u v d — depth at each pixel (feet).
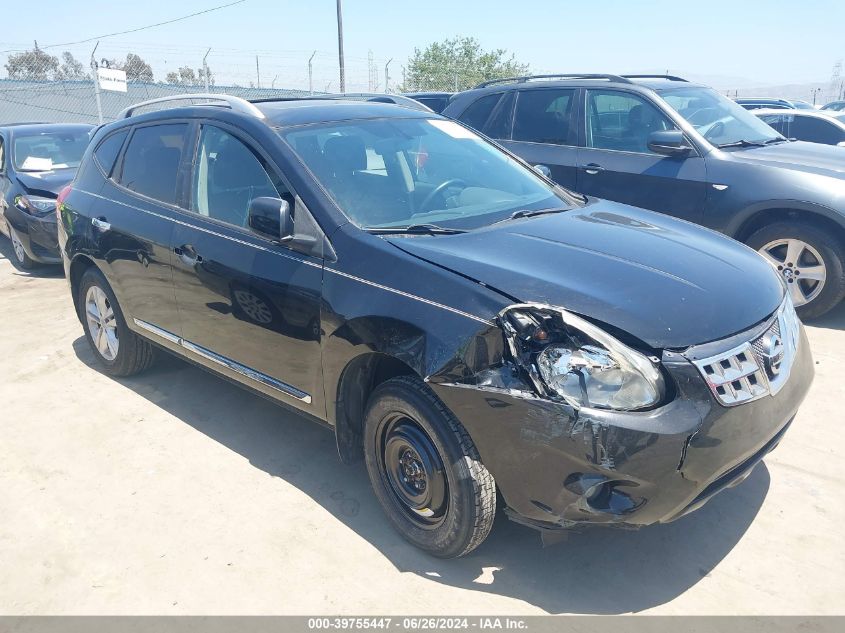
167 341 13.53
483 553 9.64
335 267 9.84
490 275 8.70
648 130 20.12
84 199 15.30
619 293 8.39
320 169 10.98
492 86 24.17
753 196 17.92
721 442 7.87
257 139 11.55
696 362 7.88
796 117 36.60
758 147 19.88
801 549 9.50
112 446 12.85
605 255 9.50
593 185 20.88
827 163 18.11
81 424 13.74
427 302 8.75
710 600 8.65
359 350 9.37
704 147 19.03
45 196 25.40
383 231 10.12
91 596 9.04
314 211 10.39
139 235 13.39
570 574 9.20
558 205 12.35
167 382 15.72
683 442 7.63
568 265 9.06
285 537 10.11
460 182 12.25
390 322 8.98
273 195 11.03
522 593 8.88
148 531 10.31
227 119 12.28
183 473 11.87
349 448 10.46
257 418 13.88
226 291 11.48
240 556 9.71
